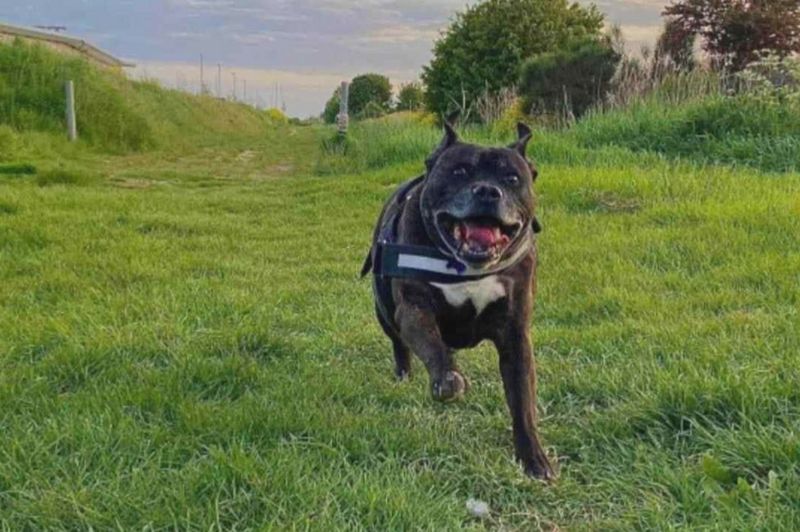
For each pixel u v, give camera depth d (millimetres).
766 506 1395
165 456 1603
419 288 1614
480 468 1609
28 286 2775
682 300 2490
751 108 5629
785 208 3506
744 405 1686
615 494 1533
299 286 2869
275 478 1488
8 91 8422
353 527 1388
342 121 9047
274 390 1925
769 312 2336
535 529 1469
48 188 5273
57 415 1764
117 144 9031
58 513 1417
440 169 1645
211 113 13898
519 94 8727
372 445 1679
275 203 5027
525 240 1646
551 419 1824
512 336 1646
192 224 4020
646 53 8133
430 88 12609
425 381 2043
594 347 2160
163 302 2570
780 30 8578
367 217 4406
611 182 4359
